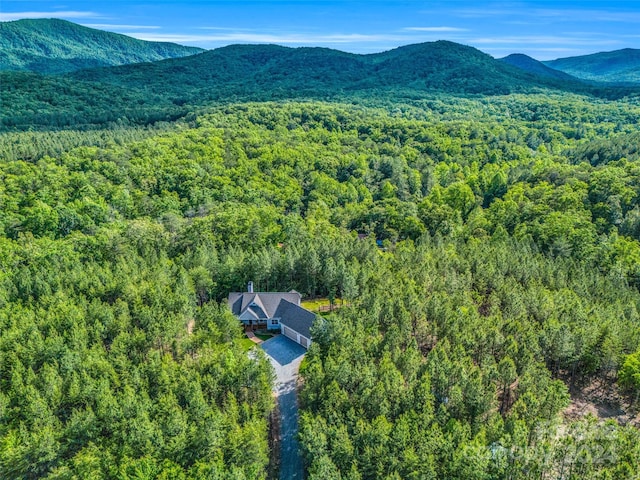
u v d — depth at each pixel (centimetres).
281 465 5141
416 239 11262
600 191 12131
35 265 8862
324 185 15162
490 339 6053
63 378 5522
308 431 4575
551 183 14100
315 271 8744
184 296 7194
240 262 8769
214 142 17025
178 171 14500
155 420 4803
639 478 3991
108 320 6575
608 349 5900
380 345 6078
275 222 11150
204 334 6378
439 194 14412
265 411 5447
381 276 7956
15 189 12938
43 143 17038
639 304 7506
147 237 10088
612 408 5850
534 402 4884
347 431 4750
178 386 5344
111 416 4847
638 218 10769
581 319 6500
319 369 5459
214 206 12569
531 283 7888
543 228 10719
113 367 5728
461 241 10856
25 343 6062
